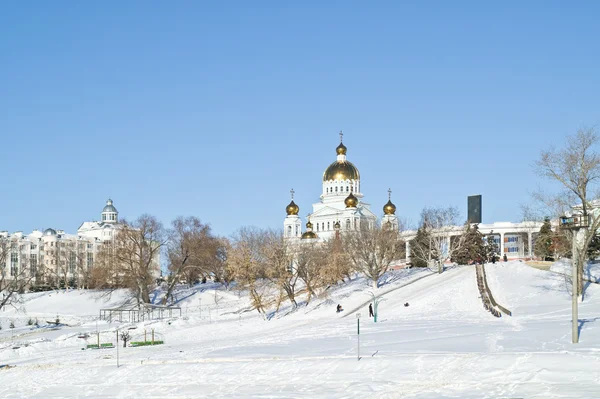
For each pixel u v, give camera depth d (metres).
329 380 57.62
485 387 51.91
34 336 112.00
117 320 136.12
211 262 170.38
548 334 69.25
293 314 117.31
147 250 161.12
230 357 69.62
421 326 85.75
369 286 133.25
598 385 50.06
